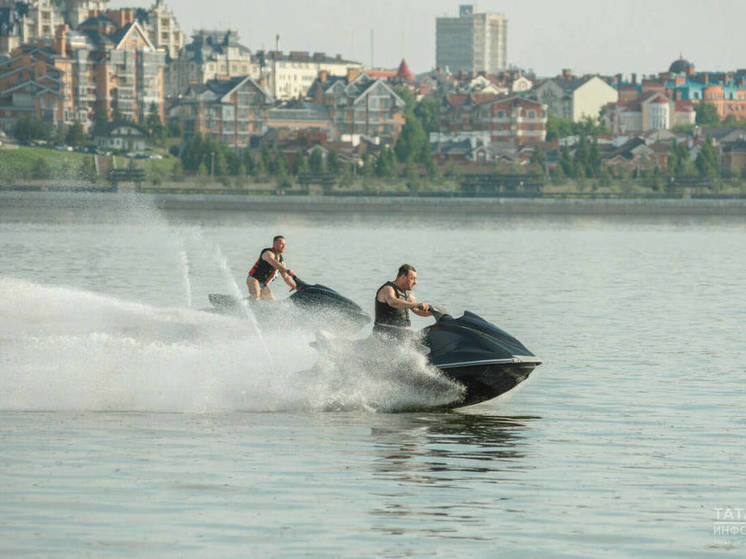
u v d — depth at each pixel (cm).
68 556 3109
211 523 3434
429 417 5244
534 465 4281
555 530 3434
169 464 4162
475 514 3591
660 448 4606
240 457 4309
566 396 5834
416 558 3152
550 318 9569
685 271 16462
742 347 7794
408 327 5462
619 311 10244
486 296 11600
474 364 5272
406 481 4000
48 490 3766
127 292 11250
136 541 3247
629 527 3472
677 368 6806
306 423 5003
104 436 4612
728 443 4712
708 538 3362
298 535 3334
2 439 4528
